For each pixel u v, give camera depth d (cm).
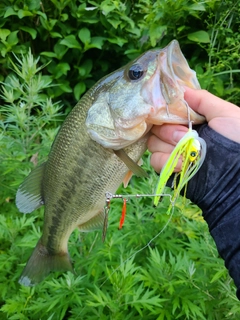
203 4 71
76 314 39
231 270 26
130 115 27
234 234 26
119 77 27
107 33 79
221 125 27
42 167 34
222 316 38
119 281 34
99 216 33
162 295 38
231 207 26
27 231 49
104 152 29
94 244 44
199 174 27
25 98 55
